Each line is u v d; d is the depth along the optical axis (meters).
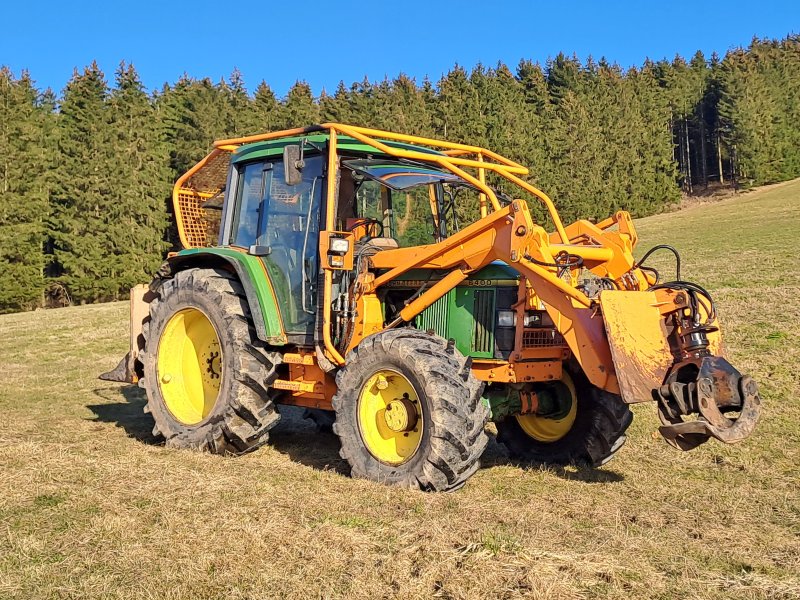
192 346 6.56
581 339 4.85
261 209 6.29
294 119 52.22
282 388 6.02
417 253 5.49
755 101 70.50
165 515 4.27
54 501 4.57
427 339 5.11
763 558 3.74
